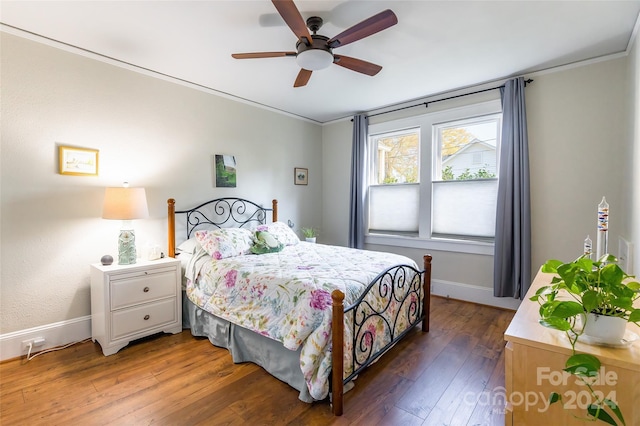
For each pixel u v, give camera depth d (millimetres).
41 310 2371
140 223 2914
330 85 3299
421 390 1895
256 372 2096
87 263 2580
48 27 2182
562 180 2861
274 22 2127
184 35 2291
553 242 2924
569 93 2803
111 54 2594
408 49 2523
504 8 1972
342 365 1690
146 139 2938
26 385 1928
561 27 2193
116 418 1641
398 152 4094
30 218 2312
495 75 3047
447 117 3551
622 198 2568
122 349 2416
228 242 2844
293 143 4410
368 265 2455
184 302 2846
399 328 2422
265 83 3248
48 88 2367
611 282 927
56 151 2412
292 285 1990
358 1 1900
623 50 2529
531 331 1075
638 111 2066
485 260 3383
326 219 4820
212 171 3479
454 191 3592
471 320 2979
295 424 1604
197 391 1881
